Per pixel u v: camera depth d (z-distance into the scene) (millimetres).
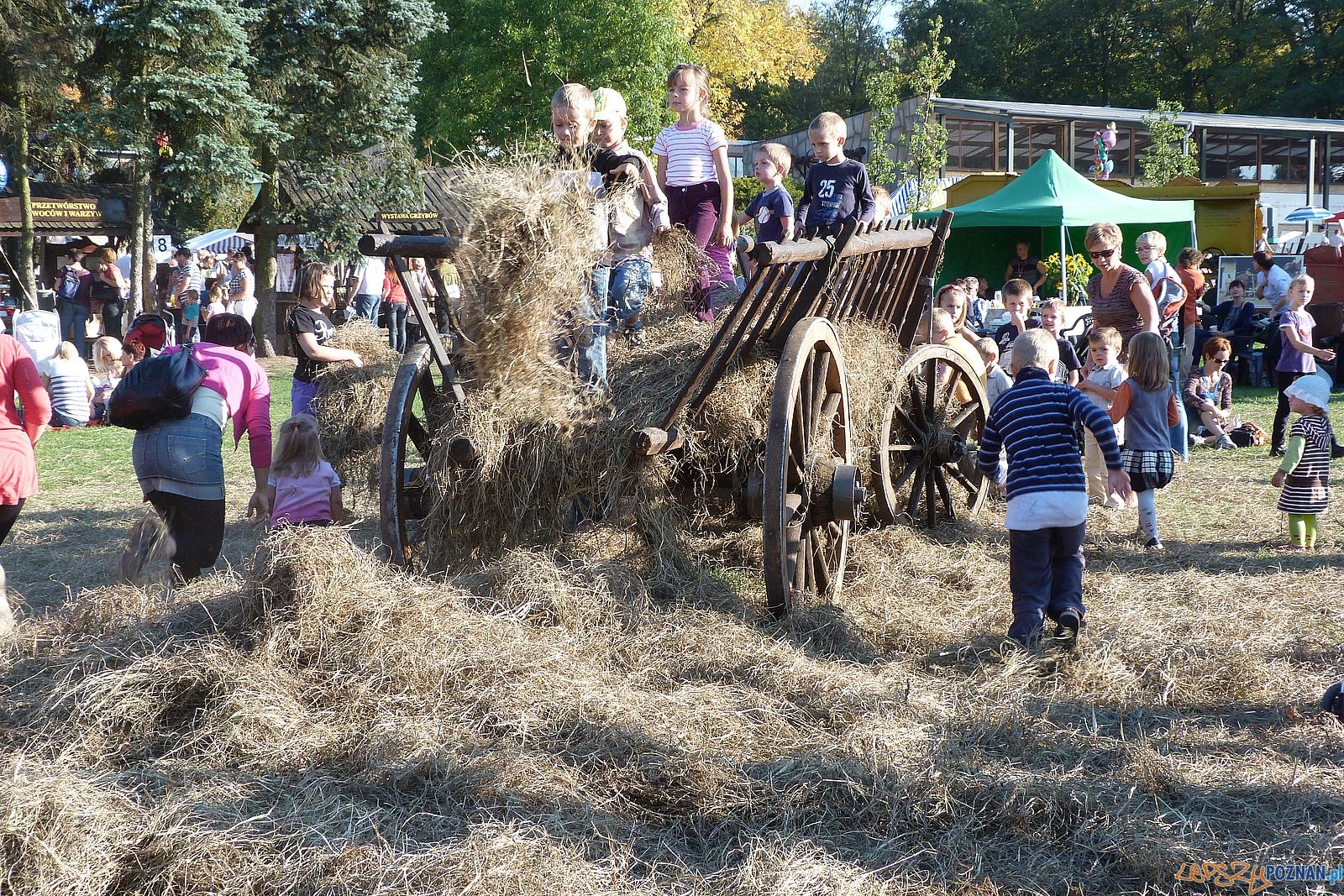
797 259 4336
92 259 20594
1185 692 3922
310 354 6309
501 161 4273
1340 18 50000
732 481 4738
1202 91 56188
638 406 4555
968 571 5582
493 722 3375
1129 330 8258
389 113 24156
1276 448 9898
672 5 30922
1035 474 4523
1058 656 4215
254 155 23906
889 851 2824
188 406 5070
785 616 4410
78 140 24766
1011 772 3168
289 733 3301
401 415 4609
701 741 3318
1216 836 2902
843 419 5051
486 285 4094
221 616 3871
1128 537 6500
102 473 9289
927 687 3961
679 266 5633
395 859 2652
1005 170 30062
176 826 2768
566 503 4562
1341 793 3107
